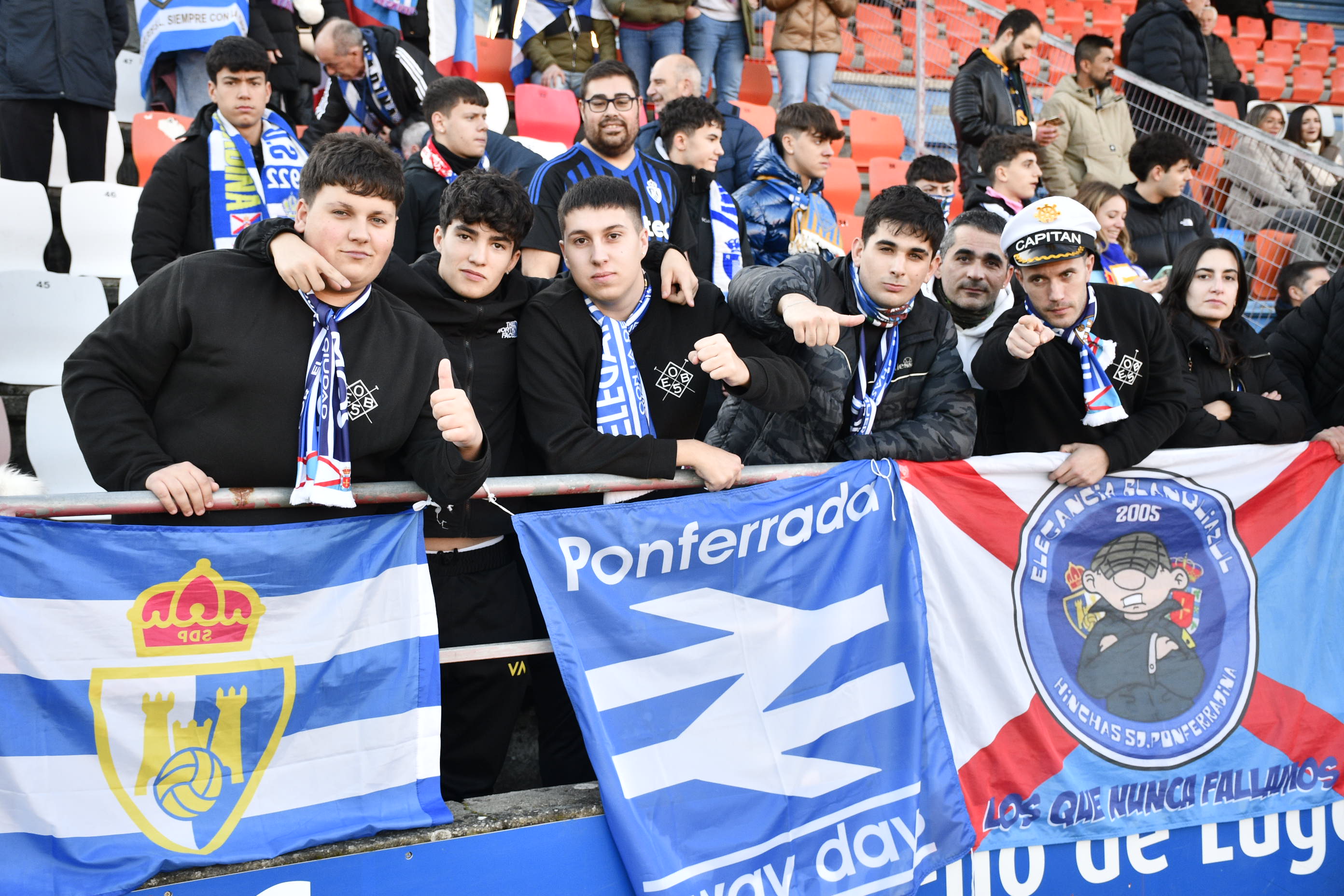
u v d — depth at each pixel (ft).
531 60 23.21
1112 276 16.28
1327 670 11.02
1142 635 10.26
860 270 9.45
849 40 33.37
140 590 7.16
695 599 8.61
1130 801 10.14
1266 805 10.70
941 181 18.24
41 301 14.61
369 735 7.75
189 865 7.15
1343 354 12.72
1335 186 25.11
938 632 9.48
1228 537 10.64
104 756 7.06
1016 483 9.77
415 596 7.94
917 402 9.88
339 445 7.45
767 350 9.30
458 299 8.76
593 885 8.23
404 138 16.90
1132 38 26.27
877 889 8.95
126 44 20.81
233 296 7.36
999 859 9.71
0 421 9.94
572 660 8.11
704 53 22.85
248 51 13.23
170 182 13.12
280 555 7.50
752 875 8.52
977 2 29.63
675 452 8.50
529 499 9.34
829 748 8.93
